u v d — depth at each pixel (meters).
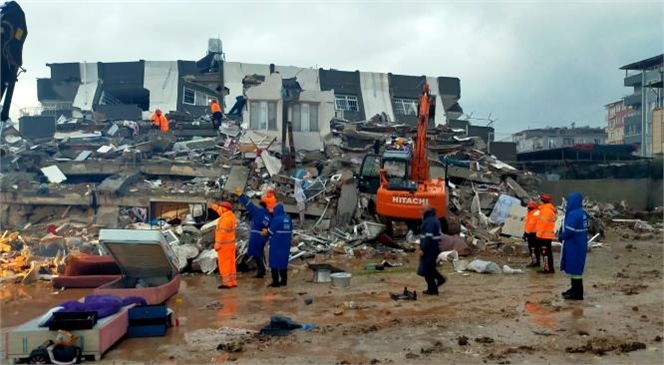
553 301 10.16
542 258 14.32
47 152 23.53
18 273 12.78
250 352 7.05
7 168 21.06
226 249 11.66
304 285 11.98
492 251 17.31
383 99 44.94
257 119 24.39
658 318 8.78
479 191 23.72
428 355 6.89
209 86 40.81
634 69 54.88
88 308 7.44
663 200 30.36
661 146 44.34
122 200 19.02
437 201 17.58
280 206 11.89
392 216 17.69
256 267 13.70
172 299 10.45
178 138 27.38
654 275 13.23
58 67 41.16
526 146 77.00
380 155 20.45
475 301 10.19
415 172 19.25
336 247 16.84
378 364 6.55
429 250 10.75
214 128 27.78
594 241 20.14
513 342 7.46
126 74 41.19
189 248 13.84
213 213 18.45
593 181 32.47
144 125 28.31
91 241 15.72
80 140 25.98
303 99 25.20
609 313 9.16
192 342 7.51
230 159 23.08
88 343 6.74
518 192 25.02
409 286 11.81
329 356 6.87
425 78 47.38
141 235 9.66
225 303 10.10
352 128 27.86
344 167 22.78
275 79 24.58
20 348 6.68
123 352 7.08
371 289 11.48
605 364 6.49
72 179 21.64
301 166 23.11
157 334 7.80
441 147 28.44
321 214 19.06
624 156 35.09
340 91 44.19
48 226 17.70
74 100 39.66
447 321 8.64
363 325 8.39
